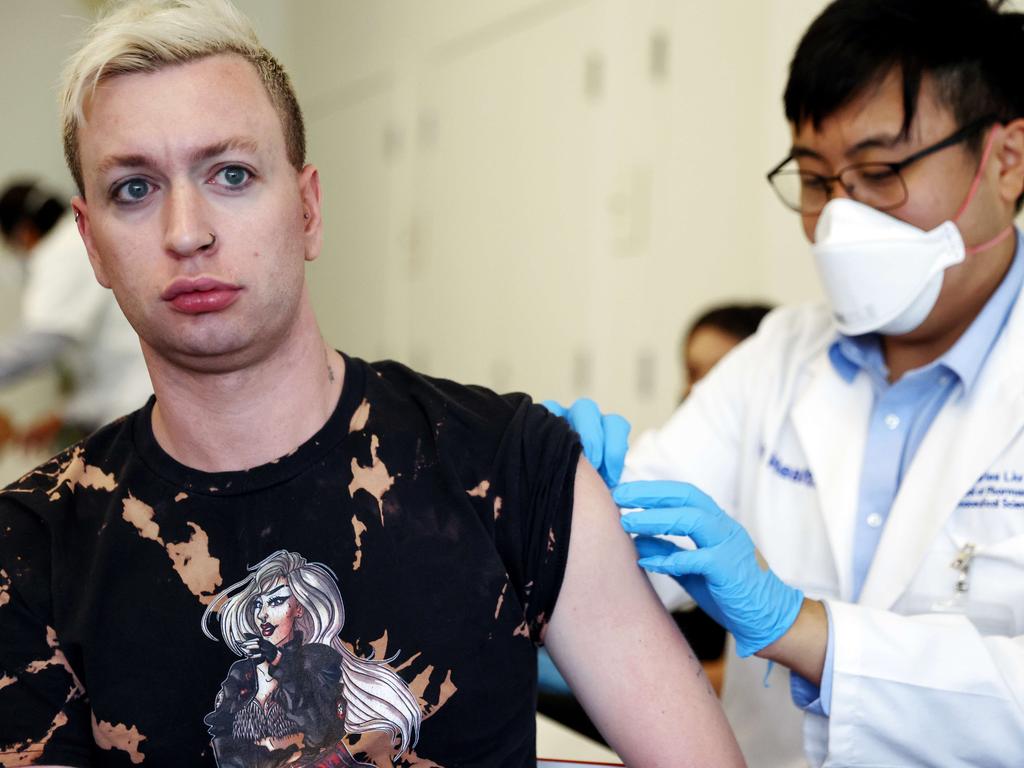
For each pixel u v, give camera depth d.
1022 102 1.25
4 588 0.96
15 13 5.18
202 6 0.94
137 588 0.95
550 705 1.97
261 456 0.97
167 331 0.90
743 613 1.14
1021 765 1.11
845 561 1.34
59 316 3.37
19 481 1.03
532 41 4.11
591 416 1.21
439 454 0.99
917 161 1.22
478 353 4.50
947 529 1.26
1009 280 1.32
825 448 1.41
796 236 2.91
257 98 0.91
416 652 0.95
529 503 0.99
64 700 0.95
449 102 4.66
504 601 0.96
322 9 5.76
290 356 0.95
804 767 1.37
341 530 0.96
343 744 0.94
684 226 3.42
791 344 1.57
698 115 3.37
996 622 1.21
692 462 1.58
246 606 0.95
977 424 1.27
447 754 0.95
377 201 5.25
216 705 0.94
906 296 1.26
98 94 0.89
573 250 3.91
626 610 1.02
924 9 1.20
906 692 1.11
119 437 1.03
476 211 4.50
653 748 1.00
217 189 0.89
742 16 3.20
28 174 5.22
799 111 1.30
